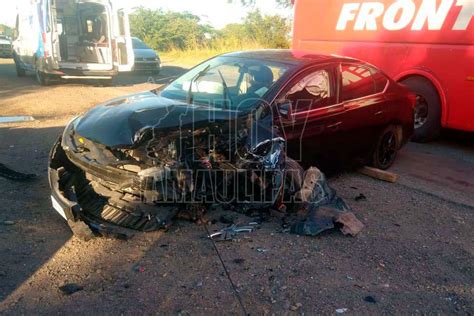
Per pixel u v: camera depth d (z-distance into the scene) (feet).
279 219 14.07
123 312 9.61
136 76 56.95
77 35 45.60
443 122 24.72
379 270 11.76
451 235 14.21
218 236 12.89
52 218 13.84
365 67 18.58
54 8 39.91
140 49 59.16
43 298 10.00
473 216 15.87
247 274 11.19
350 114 17.08
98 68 42.60
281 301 10.20
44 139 23.02
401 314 10.03
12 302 9.79
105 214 13.30
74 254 11.84
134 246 12.30
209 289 10.53
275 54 17.58
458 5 23.08
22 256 11.61
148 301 10.01
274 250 12.37
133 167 12.66
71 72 41.57
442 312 10.21
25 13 47.91
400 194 17.53
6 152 20.52
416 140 26.53
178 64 75.15
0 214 13.87
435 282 11.43
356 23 28.35
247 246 12.51
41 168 18.37
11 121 27.07
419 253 12.84
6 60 84.79
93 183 14.01
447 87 24.13
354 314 9.89
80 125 13.71
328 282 11.03
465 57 23.06
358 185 18.24
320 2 30.53
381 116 18.75
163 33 108.99
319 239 13.16
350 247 12.85
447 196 17.62
